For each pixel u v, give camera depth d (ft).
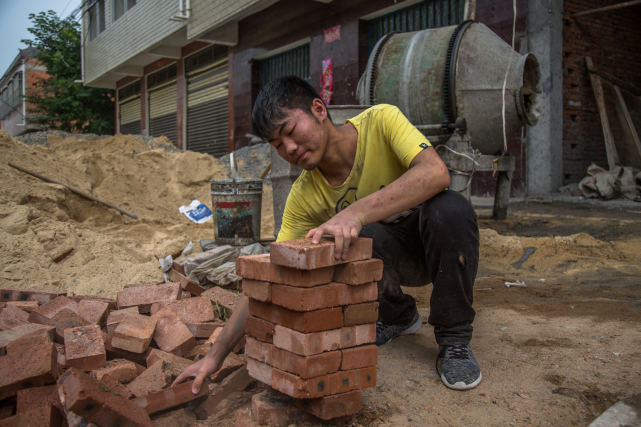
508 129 16.42
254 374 5.34
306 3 35.24
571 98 27.68
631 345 6.95
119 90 66.33
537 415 5.25
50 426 4.75
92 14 61.67
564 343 7.18
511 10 26.18
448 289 6.02
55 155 19.44
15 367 5.21
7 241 11.29
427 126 15.98
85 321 7.19
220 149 45.80
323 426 5.10
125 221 17.67
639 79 31.68
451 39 15.80
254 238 13.84
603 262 12.40
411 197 5.39
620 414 5.08
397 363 6.72
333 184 6.57
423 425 5.13
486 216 20.06
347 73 32.42
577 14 27.04
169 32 43.83
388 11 30.37
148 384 5.57
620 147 28.71
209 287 11.27
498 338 7.53
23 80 93.09
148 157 24.20
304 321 4.66
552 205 23.11
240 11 34.99
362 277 4.90
